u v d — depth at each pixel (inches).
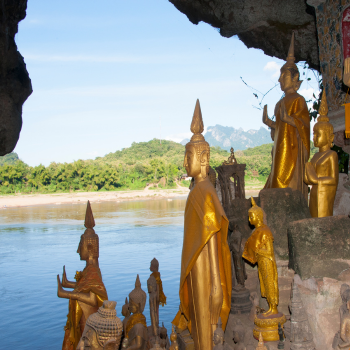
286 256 210.2
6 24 399.5
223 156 5098.4
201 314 154.8
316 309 163.8
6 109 412.8
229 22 437.1
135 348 169.9
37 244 1627.7
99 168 5669.3
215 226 151.6
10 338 548.1
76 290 196.4
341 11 266.4
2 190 5049.2
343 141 267.9
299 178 241.0
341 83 271.4
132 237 1721.2
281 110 238.5
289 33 453.4
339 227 172.4
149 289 207.3
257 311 190.1
